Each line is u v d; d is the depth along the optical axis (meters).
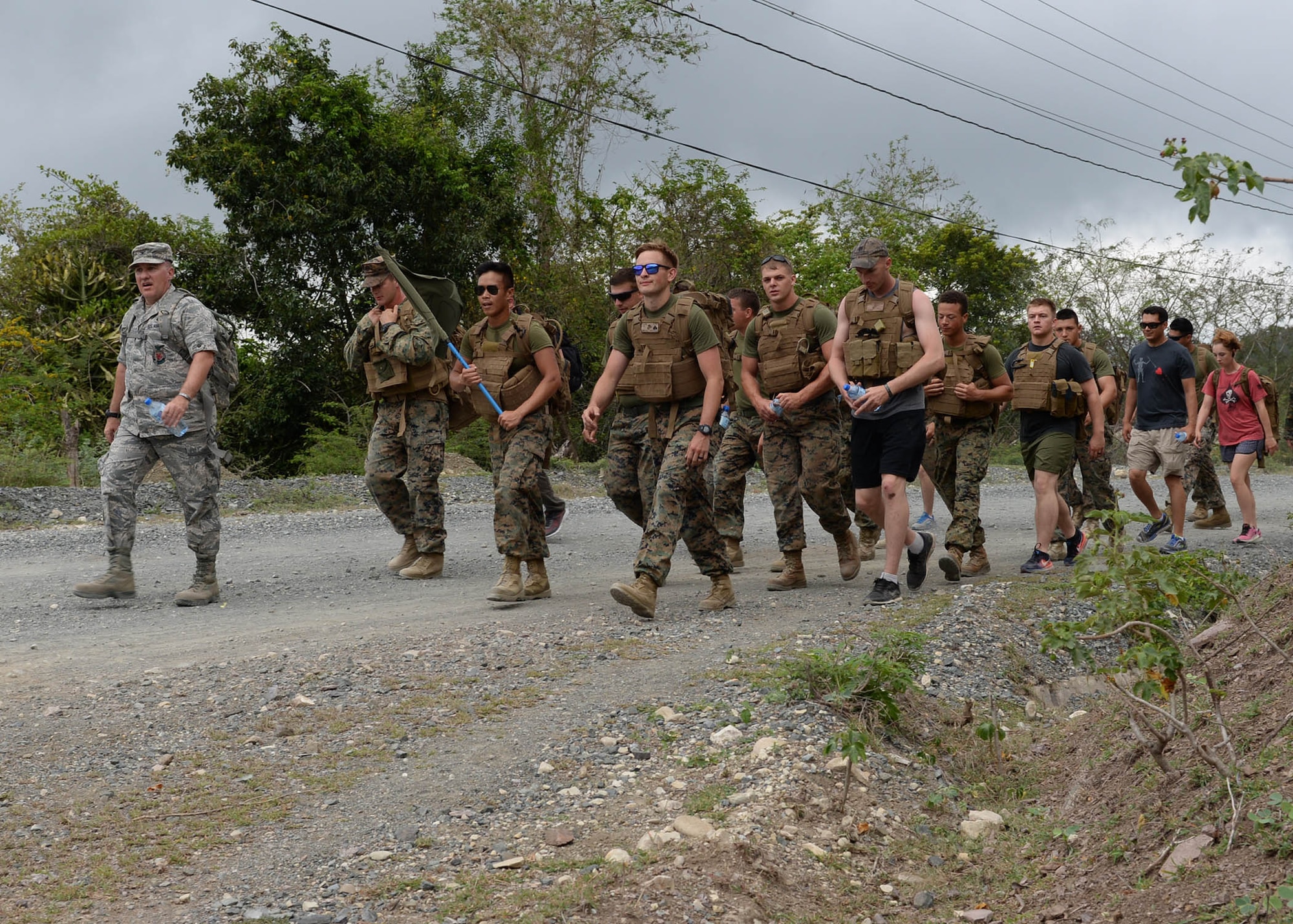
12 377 15.45
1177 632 4.54
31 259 25.12
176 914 2.86
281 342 22.92
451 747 4.01
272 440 23.70
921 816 3.44
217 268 22.67
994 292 35.53
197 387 6.82
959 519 7.56
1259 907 2.34
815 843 3.15
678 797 3.46
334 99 22.11
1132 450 9.07
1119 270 30.89
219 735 4.16
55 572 8.50
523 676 4.83
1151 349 8.92
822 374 6.51
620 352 6.39
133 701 4.58
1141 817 3.04
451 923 2.74
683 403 6.21
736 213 28.52
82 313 19.88
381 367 7.86
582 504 13.65
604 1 28.30
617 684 4.66
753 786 3.44
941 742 4.00
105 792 3.66
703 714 4.14
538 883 2.93
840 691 3.95
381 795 3.61
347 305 23.31
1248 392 8.96
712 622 5.82
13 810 3.50
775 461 6.90
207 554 7.12
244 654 5.44
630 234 28.52
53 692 4.77
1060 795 3.58
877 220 35.38
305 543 10.20
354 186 22.14
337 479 14.38
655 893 2.82
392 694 4.61
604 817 3.35
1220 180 2.23
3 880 3.05
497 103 27.72
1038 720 4.45
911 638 4.54
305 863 3.15
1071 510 9.20
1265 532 10.16
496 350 6.83
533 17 28.27
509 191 24.70
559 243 27.97
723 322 7.09
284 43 22.42
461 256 23.55
